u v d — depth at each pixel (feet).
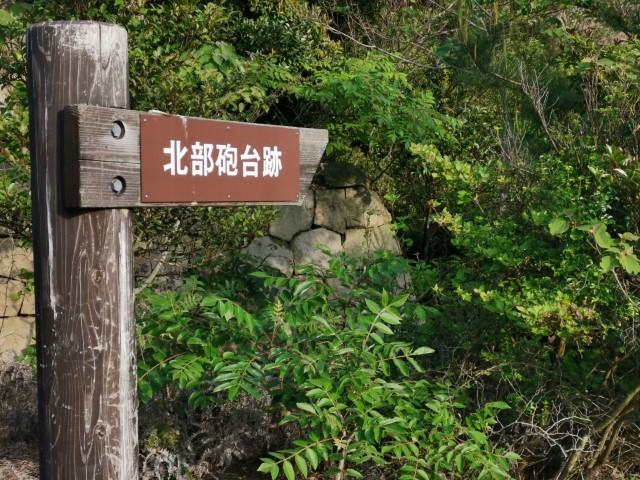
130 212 7.55
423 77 23.99
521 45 17.29
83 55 7.12
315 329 10.98
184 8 14.21
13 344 16.58
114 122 7.02
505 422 13.91
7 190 12.59
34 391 14.51
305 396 10.53
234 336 11.17
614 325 12.07
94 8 14.25
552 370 13.19
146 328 11.17
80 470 7.27
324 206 19.42
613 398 13.02
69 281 7.16
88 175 6.86
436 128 20.13
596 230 10.63
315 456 9.37
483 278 13.53
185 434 13.47
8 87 15.43
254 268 17.01
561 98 16.15
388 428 9.68
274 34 20.56
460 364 13.44
